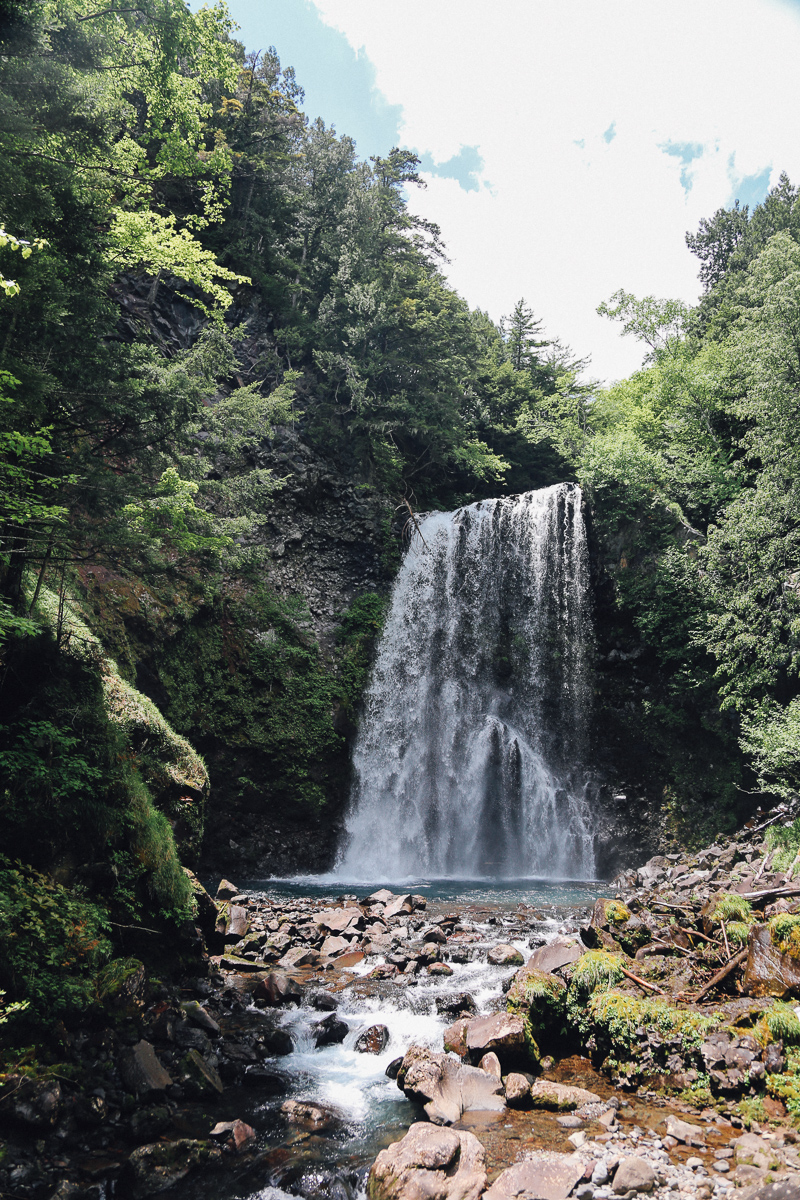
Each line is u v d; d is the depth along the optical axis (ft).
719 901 31.09
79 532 34.22
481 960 33.88
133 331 80.74
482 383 134.41
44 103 30.89
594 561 85.20
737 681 64.75
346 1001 28.55
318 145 117.91
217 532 50.08
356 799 79.56
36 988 21.54
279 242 114.93
